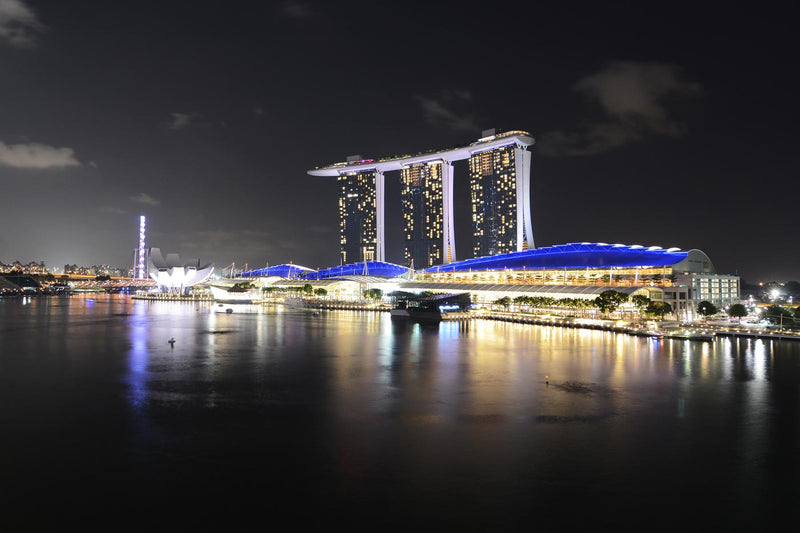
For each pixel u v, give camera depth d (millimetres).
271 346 122125
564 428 57062
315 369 92000
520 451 50031
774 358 103375
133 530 35719
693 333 132250
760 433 55594
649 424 58594
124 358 104000
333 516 37625
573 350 114812
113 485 42375
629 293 194625
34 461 47406
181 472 45031
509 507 38969
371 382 80812
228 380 82312
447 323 182750
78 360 101500
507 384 79312
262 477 43969
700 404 67312
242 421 59594
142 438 53594
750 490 41938
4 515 37531
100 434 54844
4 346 121125
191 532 35531
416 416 61688
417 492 41281
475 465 46594
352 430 56375
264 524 36531
